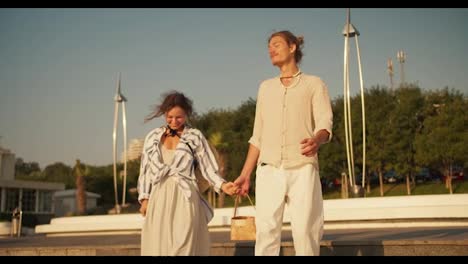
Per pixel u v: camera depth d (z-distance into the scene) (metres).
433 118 34.34
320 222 3.51
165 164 3.62
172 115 3.71
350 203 10.69
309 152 3.23
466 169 38.19
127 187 51.16
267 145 3.64
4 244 9.20
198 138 3.70
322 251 4.51
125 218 14.07
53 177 62.06
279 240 3.58
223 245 5.09
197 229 3.57
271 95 3.73
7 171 40.06
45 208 40.47
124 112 24.33
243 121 43.41
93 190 50.94
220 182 3.64
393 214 9.82
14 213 16.72
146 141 3.75
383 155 35.38
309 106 3.61
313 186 3.49
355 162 37.22
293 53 3.75
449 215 9.23
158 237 3.46
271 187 3.56
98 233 14.45
